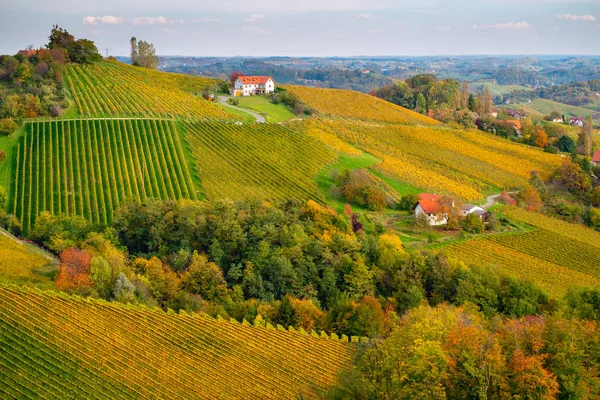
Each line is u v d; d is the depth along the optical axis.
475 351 56.66
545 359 58.88
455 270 108.69
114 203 127.88
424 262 110.44
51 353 69.81
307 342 84.06
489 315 98.69
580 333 60.88
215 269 100.69
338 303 95.38
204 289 98.88
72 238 109.31
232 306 93.69
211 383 71.56
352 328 89.44
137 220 117.69
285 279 102.94
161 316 82.56
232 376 73.56
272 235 114.12
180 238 113.81
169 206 121.62
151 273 97.19
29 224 116.44
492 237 139.25
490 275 107.31
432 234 135.38
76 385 66.31
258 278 101.88
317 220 125.00
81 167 140.75
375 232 130.50
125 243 115.00
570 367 55.44
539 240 139.88
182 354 75.94
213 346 78.75
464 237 137.50
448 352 58.06
